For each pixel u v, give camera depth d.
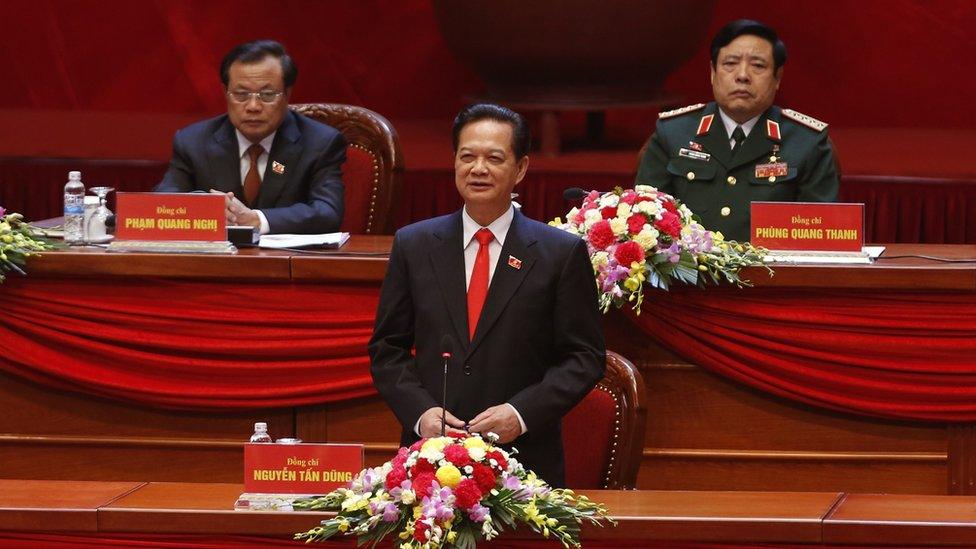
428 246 12.24
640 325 15.45
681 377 15.68
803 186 17.33
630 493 10.48
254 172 17.58
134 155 23.72
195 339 15.55
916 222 22.67
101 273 15.41
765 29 17.23
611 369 12.83
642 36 24.48
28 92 30.17
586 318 12.06
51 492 10.52
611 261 14.82
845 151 25.11
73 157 23.53
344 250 15.95
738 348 15.33
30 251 15.42
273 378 15.62
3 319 15.61
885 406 15.31
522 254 12.05
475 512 9.47
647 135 28.14
